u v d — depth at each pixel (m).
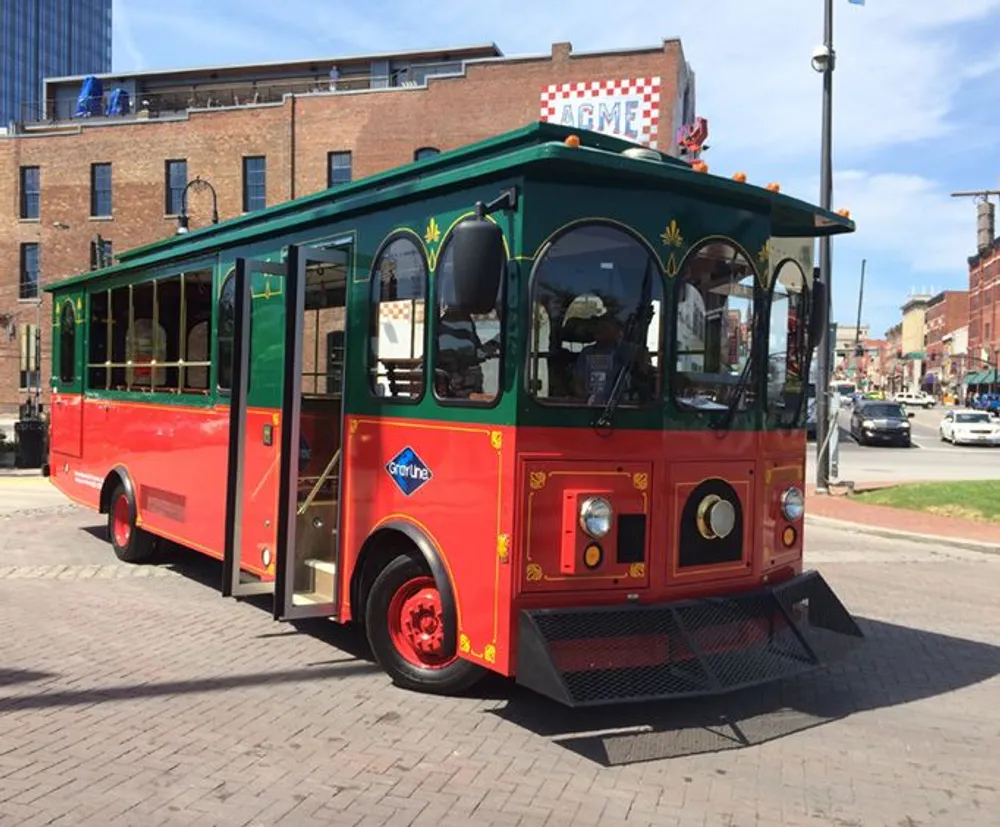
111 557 9.30
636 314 4.71
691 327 4.95
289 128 34.34
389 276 5.34
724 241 5.11
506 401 4.45
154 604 7.33
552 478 4.48
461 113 31.95
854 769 4.40
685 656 4.61
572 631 4.38
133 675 5.52
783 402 5.64
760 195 5.13
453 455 4.79
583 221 4.57
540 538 4.46
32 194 40.12
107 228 38.09
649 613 4.62
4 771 4.10
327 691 5.28
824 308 6.04
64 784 3.97
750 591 5.17
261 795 3.90
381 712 4.94
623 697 4.24
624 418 4.66
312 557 6.26
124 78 44.53
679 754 4.48
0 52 114.56
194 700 5.09
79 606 7.22
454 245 4.18
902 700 5.46
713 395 5.07
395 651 5.31
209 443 7.20
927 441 36.44
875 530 12.30
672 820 3.78
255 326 6.61
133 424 8.64
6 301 40.09
